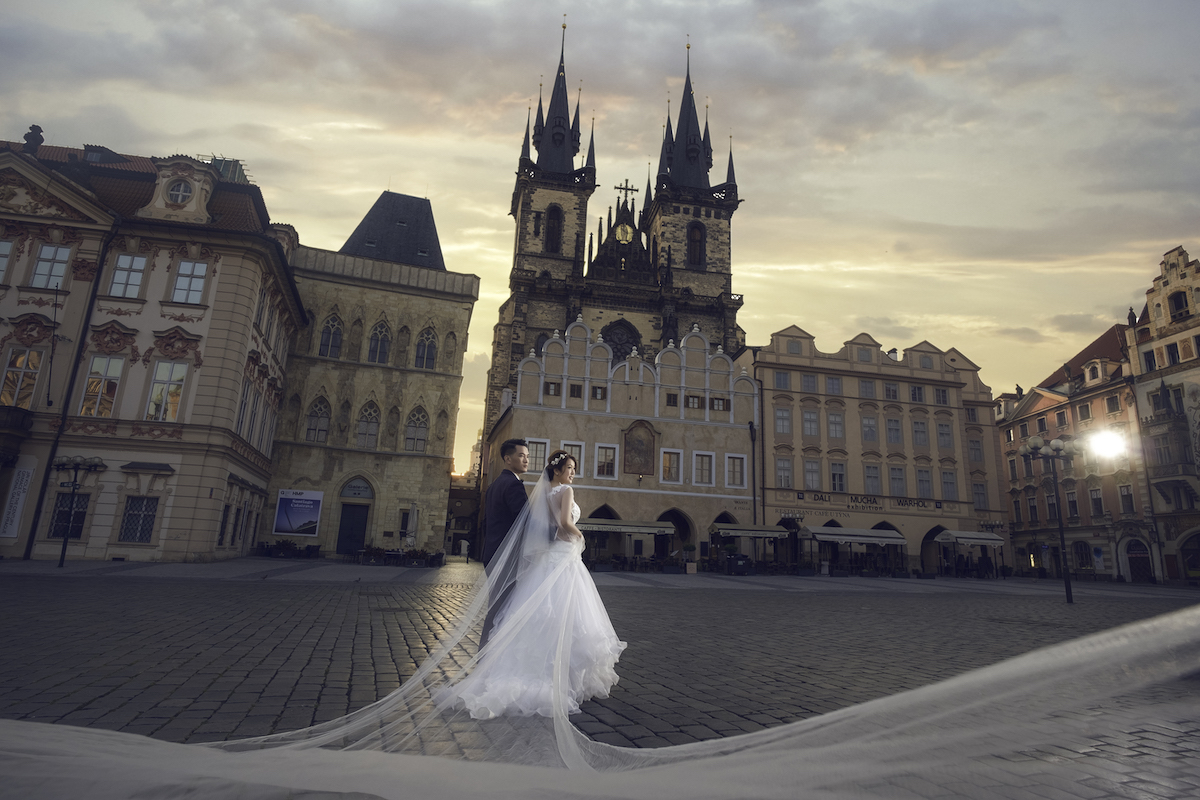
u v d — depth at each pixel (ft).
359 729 13.97
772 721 17.70
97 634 29.43
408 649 28.25
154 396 94.02
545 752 12.48
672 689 21.89
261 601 46.70
